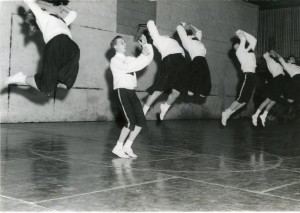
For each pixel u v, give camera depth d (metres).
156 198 2.79
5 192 2.83
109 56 9.92
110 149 5.14
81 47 9.33
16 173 3.49
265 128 9.70
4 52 8.05
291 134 8.33
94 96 9.66
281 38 14.45
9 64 8.14
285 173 3.90
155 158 4.61
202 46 7.70
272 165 4.38
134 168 3.92
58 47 4.34
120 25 10.10
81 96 9.41
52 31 4.40
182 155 4.91
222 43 13.09
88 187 3.05
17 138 5.86
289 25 14.23
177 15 11.59
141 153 4.96
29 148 4.94
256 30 14.52
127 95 4.47
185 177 3.56
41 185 3.08
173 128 8.75
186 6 11.83
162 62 6.66
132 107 4.55
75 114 9.34
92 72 9.59
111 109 10.02
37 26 4.86
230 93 13.43
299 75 10.10
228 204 2.68
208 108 12.72
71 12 4.98
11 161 4.05
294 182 3.46
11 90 8.22
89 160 4.28
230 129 9.02
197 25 12.21
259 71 13.55
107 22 9.82
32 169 3.69
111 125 8.69
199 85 7.54
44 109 8.77
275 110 13.78
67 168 3.80
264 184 3.35
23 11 8.30
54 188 2.99
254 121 9.95
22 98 8.40
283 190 3.14
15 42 8.19
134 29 10.43
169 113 11.54
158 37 6.72
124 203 2.63
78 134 6.69
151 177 3.51
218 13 12.91
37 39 8.50
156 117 11.16
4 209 2.42
